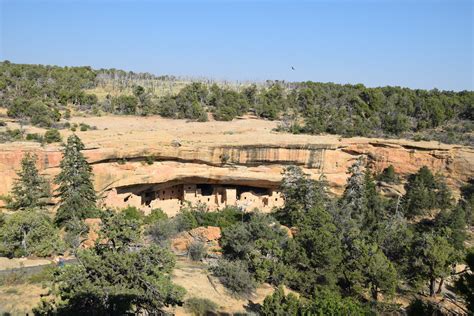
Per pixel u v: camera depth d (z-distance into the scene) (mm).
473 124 88312
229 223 50000
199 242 41688
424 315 23828
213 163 59719
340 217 48281
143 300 21516
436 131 84875
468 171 64500
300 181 53500
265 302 26031
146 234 43969
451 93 120375
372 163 68375
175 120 83000
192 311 29234
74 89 98062
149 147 56500
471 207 62188
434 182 64438
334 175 64688
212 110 95500
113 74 155250
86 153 51688
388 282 34625
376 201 59906
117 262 20625
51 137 55469
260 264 36469
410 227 58438
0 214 43625
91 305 19859
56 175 48656
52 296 26328
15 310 24812
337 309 22203
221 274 35469
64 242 37000
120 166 55125
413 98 105250
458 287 21562
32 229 35938
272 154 60781
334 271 36219
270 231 41844
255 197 62406
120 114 87875
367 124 83375
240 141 60469
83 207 47188
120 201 54312
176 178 58594
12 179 49531
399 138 76375
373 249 36781
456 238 52750
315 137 67750
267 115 91812
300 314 24141
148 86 136750
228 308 30766
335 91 115000
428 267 39094
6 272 30656
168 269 23078
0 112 75562
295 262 37094
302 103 104062
